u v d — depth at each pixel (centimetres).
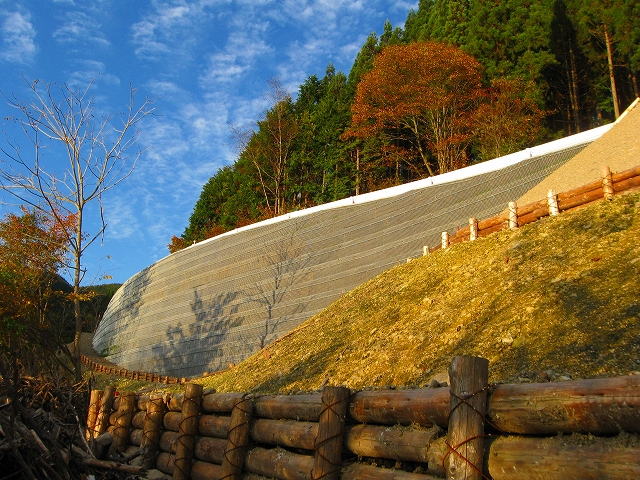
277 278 3206
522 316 1062
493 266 1396
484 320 1148
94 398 1189
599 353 812
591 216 1334
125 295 5156
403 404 507
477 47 3903
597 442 365
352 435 564
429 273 1680
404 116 3844
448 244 1878
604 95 4069
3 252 1873
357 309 1814
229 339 3216
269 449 716
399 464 511
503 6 3925
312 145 4869
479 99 3650
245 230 3850
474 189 2409
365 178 4347
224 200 6284
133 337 4378
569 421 378
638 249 1064
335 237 3047
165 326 3959
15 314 1545
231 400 800
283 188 5184
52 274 2011
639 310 868
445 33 4222
